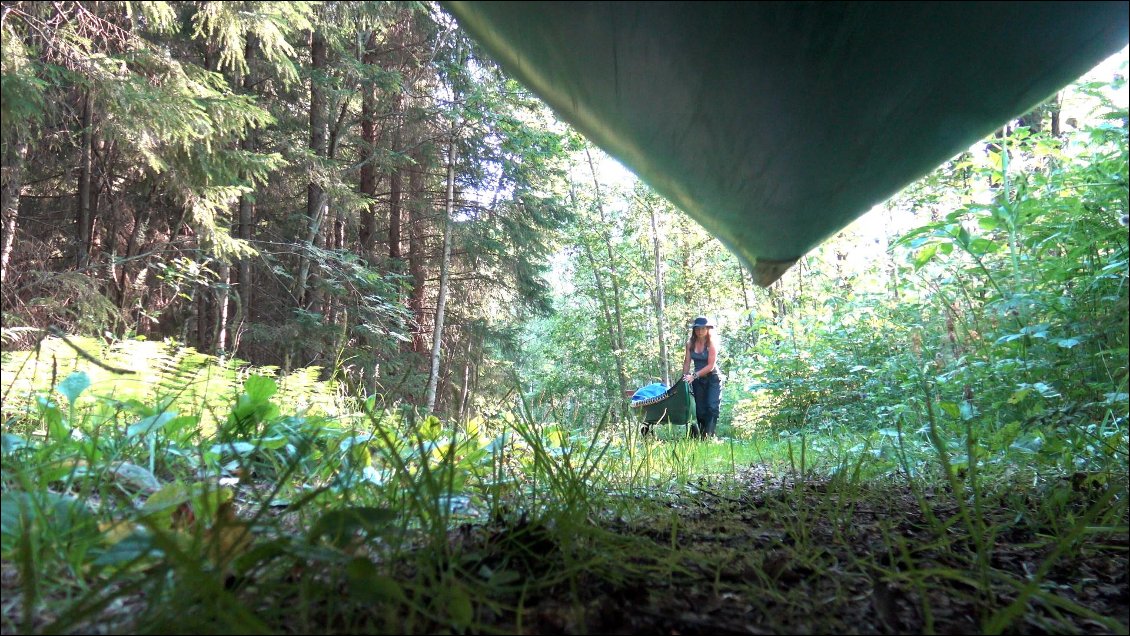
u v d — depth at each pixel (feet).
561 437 9.07
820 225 7.25
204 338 35.94
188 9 27.96
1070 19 4.98
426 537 4.53
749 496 8.07
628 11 4.81
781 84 5.27
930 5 4.75
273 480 6.75
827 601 4.17
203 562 3.52
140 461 6.12
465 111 43.27
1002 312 11.13
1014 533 6.38
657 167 6.72
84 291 19.80
